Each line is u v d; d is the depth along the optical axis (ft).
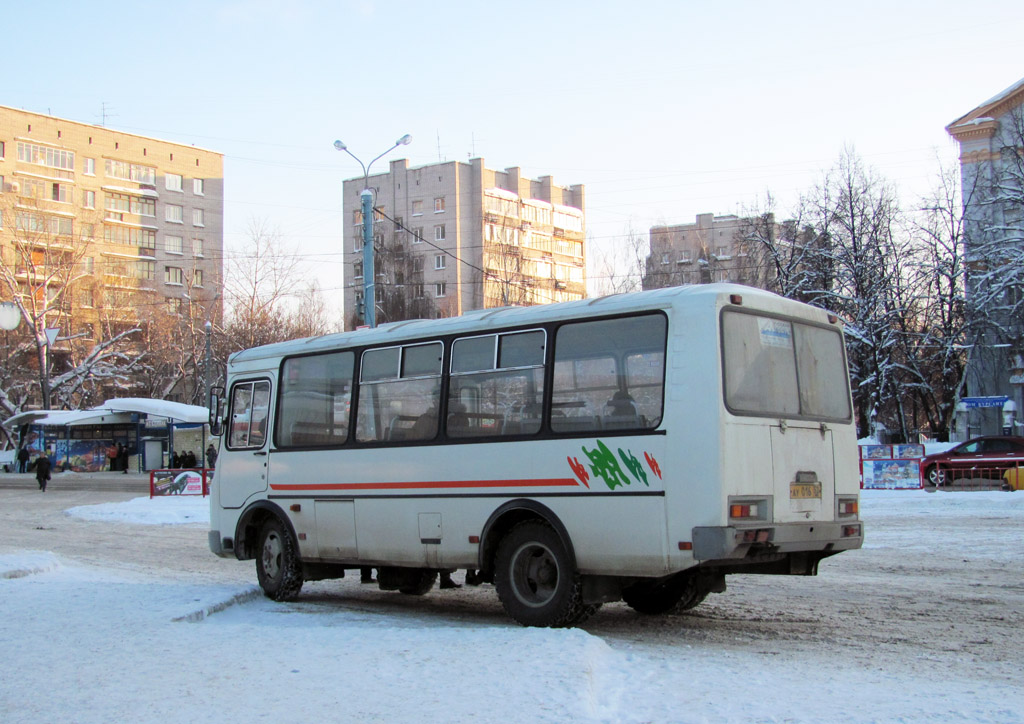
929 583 39.86
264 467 40.37
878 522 67.36
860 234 135.03
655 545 27.48
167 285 301.02
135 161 296.71
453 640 26.18
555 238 307.58
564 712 19.04
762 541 27.17
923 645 27.68
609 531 28.53
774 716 19.40
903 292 135.03
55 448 186.50
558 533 29.73
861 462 91.50
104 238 287.07
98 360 202.08
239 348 195.42
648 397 28.22
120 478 163.84
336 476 37.17
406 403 35.14
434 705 19.83
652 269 192.65
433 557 33.55
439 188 286.25
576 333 30.35
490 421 32.24
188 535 73.31
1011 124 147.64
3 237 235.81
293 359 40.04
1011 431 126.31
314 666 23.75
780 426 28.71
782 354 29.66
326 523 37.45
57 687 22.17
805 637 29.25
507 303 236.84
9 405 199.00
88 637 28.09
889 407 147.43
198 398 209.46
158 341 212.43
